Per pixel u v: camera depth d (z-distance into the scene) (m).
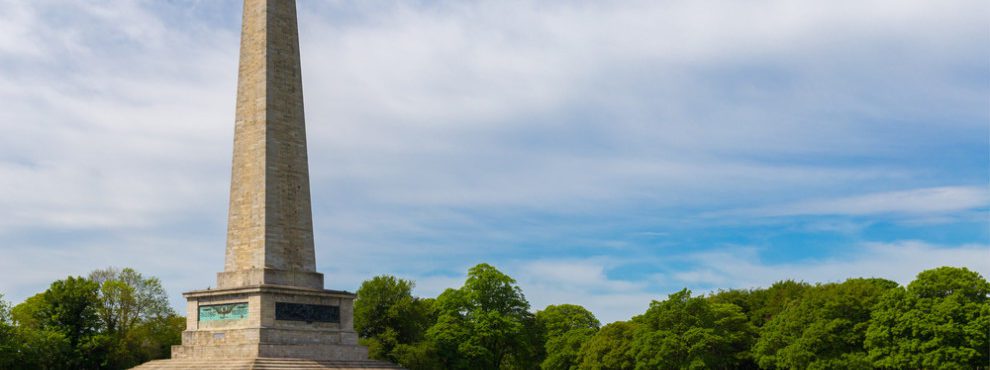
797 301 131.00
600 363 149.75
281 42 91.31
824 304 122.62
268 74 89.31
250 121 89.56
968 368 106.19
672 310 132.25
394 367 94.69
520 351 145.00
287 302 86.56
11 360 110.81
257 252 86.56
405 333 135.00
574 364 165.00
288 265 87.88
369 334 135.12
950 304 108.19
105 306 129.88
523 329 143.25
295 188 89.88
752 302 153.00
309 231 90.50
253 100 89.69
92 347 123.19
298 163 90.62
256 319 84.12
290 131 90.44
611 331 152.38
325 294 89.88
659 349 130.50
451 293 143.25
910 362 109.56
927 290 112.31
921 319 109.38
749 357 136.00
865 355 116.94
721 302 155.00
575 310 191.50
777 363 125.88
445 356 133.25
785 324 128.50
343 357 90.19
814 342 119.56
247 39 91.62
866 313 121.62
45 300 126.38
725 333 134.75
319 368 85.44
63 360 120.75
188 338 88.44
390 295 136.75
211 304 88.06
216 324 87.38
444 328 136.38
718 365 132.12
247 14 92.19
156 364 87.38
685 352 130.00
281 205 88.25
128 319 131.50
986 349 105.88
